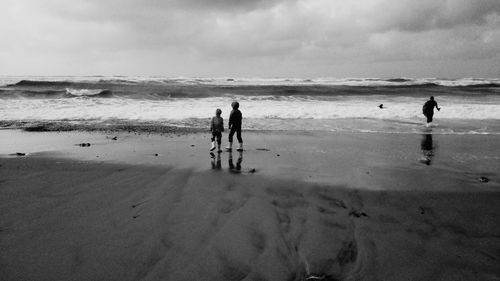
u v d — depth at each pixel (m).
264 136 13.31
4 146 10.79
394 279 3.64
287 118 18.09
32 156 9.34
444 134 13.85
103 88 33.12
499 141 12.41
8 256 3.94
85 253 4.04
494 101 26.64
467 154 10.28
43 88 32.09
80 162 8.74
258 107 21.36
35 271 3.65
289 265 3.85
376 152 10.52
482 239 4.63
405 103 24.31
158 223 4.91
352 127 15.55
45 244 4.24
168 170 8.04
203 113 18.95
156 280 3.52
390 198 6.25
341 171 8.19
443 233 4.80
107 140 12.17
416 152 10.55
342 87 40.84
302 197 6.21
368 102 25.00
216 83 45.16
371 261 3.98
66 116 17.30
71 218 5.05
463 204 5.99
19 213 5.21
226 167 8.43
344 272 3.75
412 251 4.25
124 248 4.16
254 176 7.60
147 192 6.34
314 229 4.81
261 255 4.05
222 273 3.65
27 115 17.19
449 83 50.16
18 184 6.71
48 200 5.82
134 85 37.12
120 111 18.92
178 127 15.14
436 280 3.63
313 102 24.59
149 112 18.91
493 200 6.21
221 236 4.51
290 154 10.16
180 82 45.94
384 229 4.88
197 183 6.98
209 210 5.44
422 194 6.50
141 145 11.36
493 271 3.82
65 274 3.61
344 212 5.51
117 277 3.57
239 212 5.37
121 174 7.60
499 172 8.24
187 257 3.97
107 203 5.71
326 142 12.16
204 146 11.37
